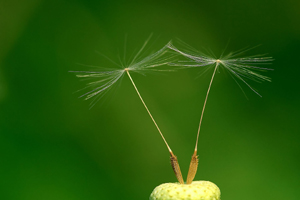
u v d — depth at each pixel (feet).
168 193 0.43
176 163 0.44
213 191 0.43
